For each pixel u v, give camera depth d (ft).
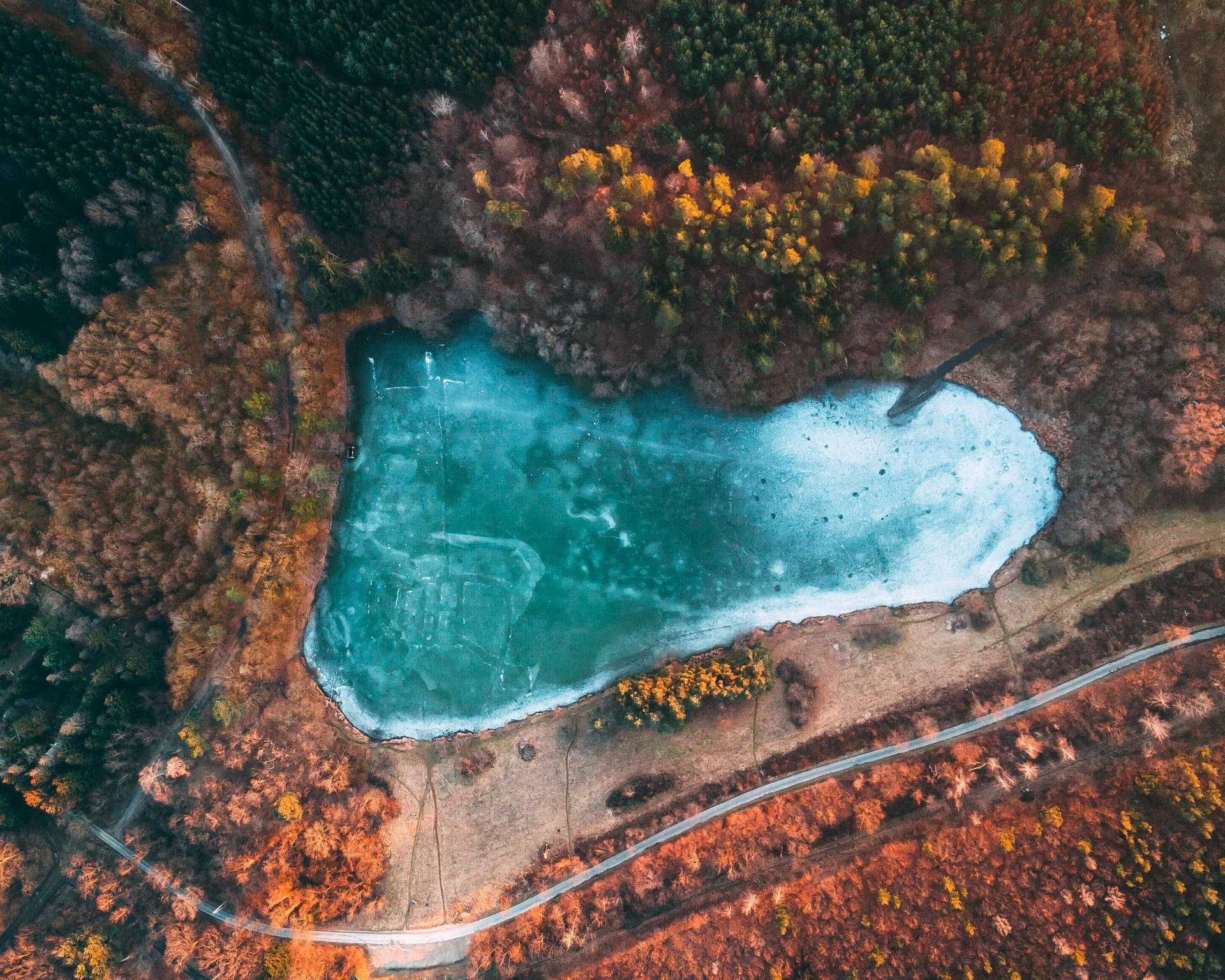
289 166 195.21
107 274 198.70
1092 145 175.01
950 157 177.06
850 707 203.10
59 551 193.88
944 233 182.39
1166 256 184.85
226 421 201.05
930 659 204.44
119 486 198.59
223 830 194.49
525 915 196.95
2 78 181.37
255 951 190.60
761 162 187.42
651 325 203.00
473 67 187.32
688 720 202.69
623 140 187.11
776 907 186.09
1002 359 203.10
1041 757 189.16
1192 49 180.04
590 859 198.49
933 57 175.94
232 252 199.72
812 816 192.24
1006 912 176.04
